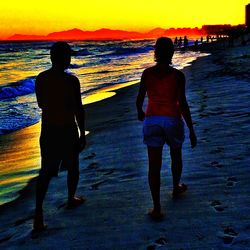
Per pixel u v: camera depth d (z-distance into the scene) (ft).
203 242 9.49
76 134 12.09
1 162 20.07
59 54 11.57
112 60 135.95
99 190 14.24
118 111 34.30
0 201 14.47
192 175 14.61
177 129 11.18
